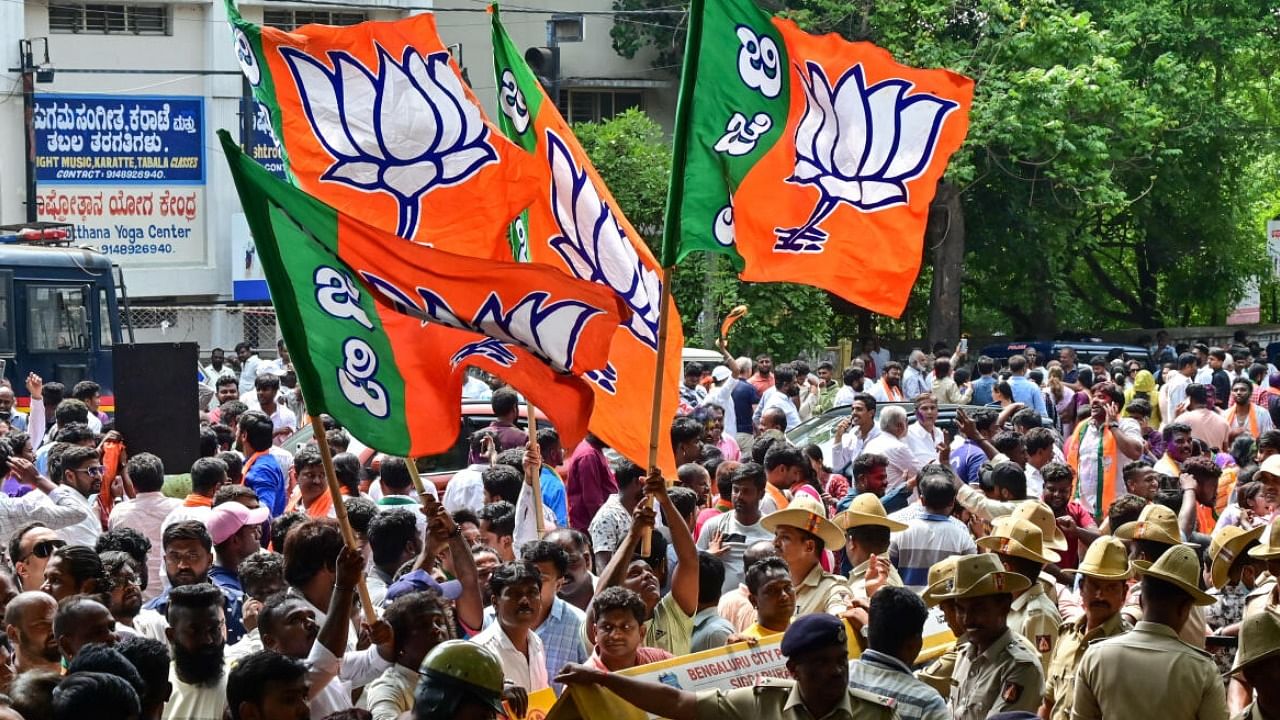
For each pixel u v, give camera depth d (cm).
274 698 490
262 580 694
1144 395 1841
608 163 2758
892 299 755
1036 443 1152
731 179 746
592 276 803
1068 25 2819
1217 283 3678
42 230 2139
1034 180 2909
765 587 667
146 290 2917
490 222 772
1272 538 721
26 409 2011
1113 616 666
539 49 1866
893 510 1165
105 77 2888
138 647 514
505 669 614
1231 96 3497
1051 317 3534
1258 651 545
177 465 1230
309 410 611
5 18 2744
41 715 493
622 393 789
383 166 760
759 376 1847
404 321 639
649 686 533
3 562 763
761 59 742
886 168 749
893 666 543
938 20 2870
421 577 646
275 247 615
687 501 794
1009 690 596
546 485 1016
